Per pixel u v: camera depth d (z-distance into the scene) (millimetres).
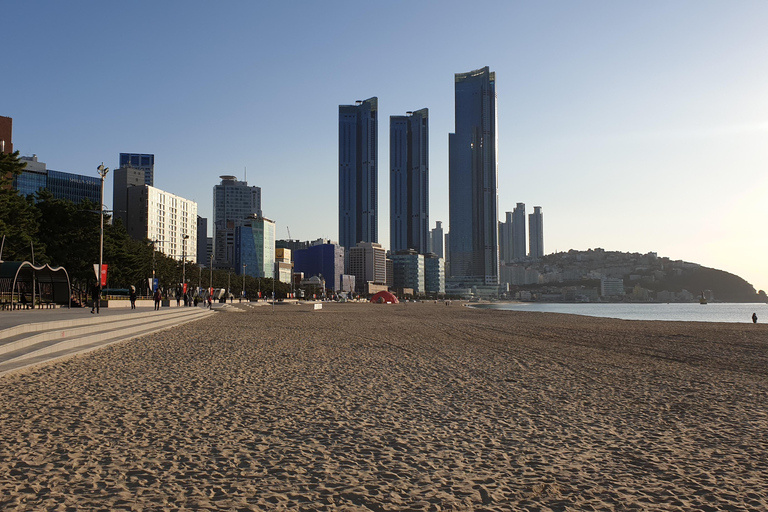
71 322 28469
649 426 10828
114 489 6910
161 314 48062
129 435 9609
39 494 6684
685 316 135125
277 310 96812
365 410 12180
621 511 6434
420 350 26688
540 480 7500
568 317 79250
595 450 9070
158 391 14148
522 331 43500
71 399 12797
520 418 11508
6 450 8523
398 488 7141
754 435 10125
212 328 42000
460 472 7848
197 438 9508
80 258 73688
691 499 6836
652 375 18328
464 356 24047
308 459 8383
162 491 6879
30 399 12695
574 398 13930
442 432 10227
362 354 24438
